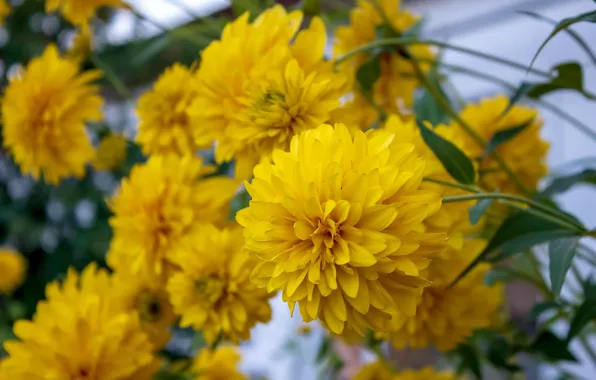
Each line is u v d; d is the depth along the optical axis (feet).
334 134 0.68
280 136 0.84
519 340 1.27
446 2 2.32
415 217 0.65
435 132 0.85
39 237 2.78
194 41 1.29
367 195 0.65
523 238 0.78
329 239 0.67
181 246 1.03
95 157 1.45
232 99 0.88
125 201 1.07
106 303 1.07
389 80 1.14
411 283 0.68
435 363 1.59
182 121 1.11
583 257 0.96
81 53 1.53
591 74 1.96
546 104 1.08
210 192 1.07
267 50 0.88
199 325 1.00
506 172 1.00
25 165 1.35
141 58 1.38
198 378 1.28
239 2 1.13
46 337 1.03
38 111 1.32
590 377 1.71
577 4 1.97
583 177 0.92
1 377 1.00
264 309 0.99
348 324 0.71
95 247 2.43
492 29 2.22
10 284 2.50
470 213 0.77
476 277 0.95
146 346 1.03
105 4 1.45
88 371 1.00
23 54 2.76
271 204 0.67
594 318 0.87
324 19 1.22
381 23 1.13
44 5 2.77
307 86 0.82
